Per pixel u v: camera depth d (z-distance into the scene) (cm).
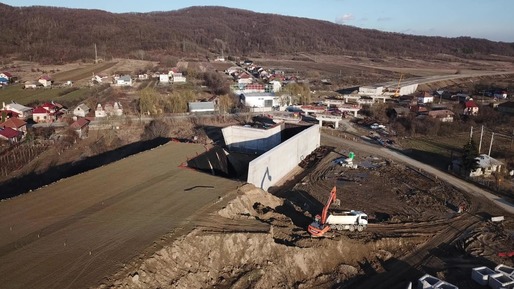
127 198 3444
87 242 2664
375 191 4706
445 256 3312
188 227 2922
